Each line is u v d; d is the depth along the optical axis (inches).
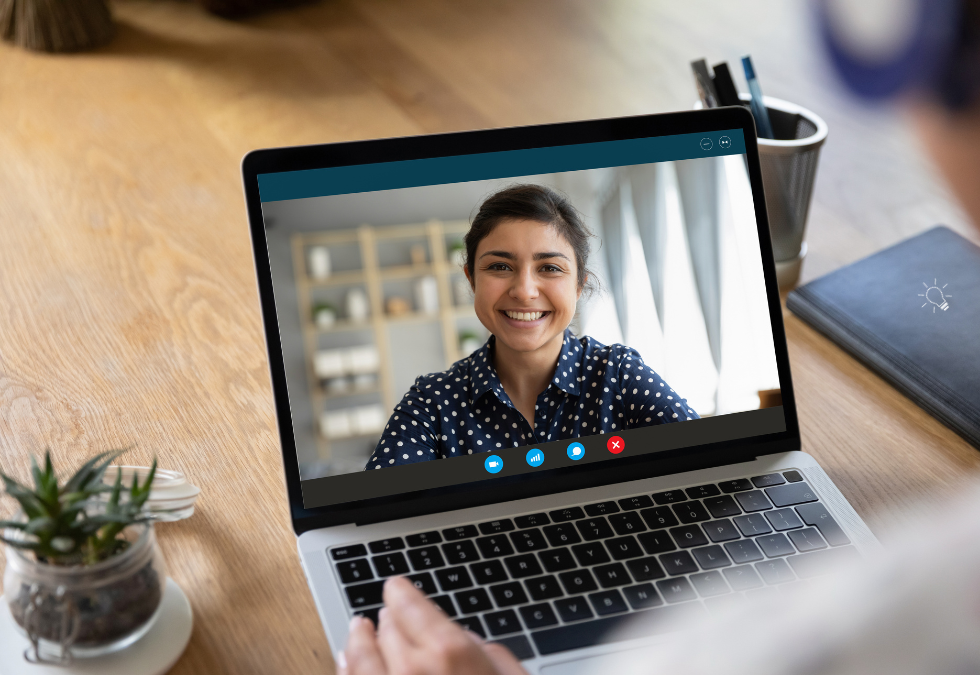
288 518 26.4
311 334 25.1
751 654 7.0
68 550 19.0
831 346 34.2
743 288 28.0
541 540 23.5
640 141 27.8
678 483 25.8
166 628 21.7
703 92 35.1
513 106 49.2
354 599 21.5
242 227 40.3
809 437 29.9
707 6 60.1
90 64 52.6
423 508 24.5
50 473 19.4
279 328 24.9
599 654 20.5
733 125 28.6
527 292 26.2
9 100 48.9
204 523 26.0
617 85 51.3
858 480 28.0
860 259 36.4
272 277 25.1
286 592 23.8
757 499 25.2
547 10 59.7
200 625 22.6
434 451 25.1
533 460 25.6
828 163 43.7
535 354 26.2
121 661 20.6
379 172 26.1
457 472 25.1
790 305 35.2
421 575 22.3
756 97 35.0
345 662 18.3
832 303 34.2
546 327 26.3
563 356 26.3
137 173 43.5
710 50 54.7
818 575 22.9
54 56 53.2
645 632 21.0
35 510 19.1
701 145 28.3
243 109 48.6
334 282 25.5
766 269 28.2
